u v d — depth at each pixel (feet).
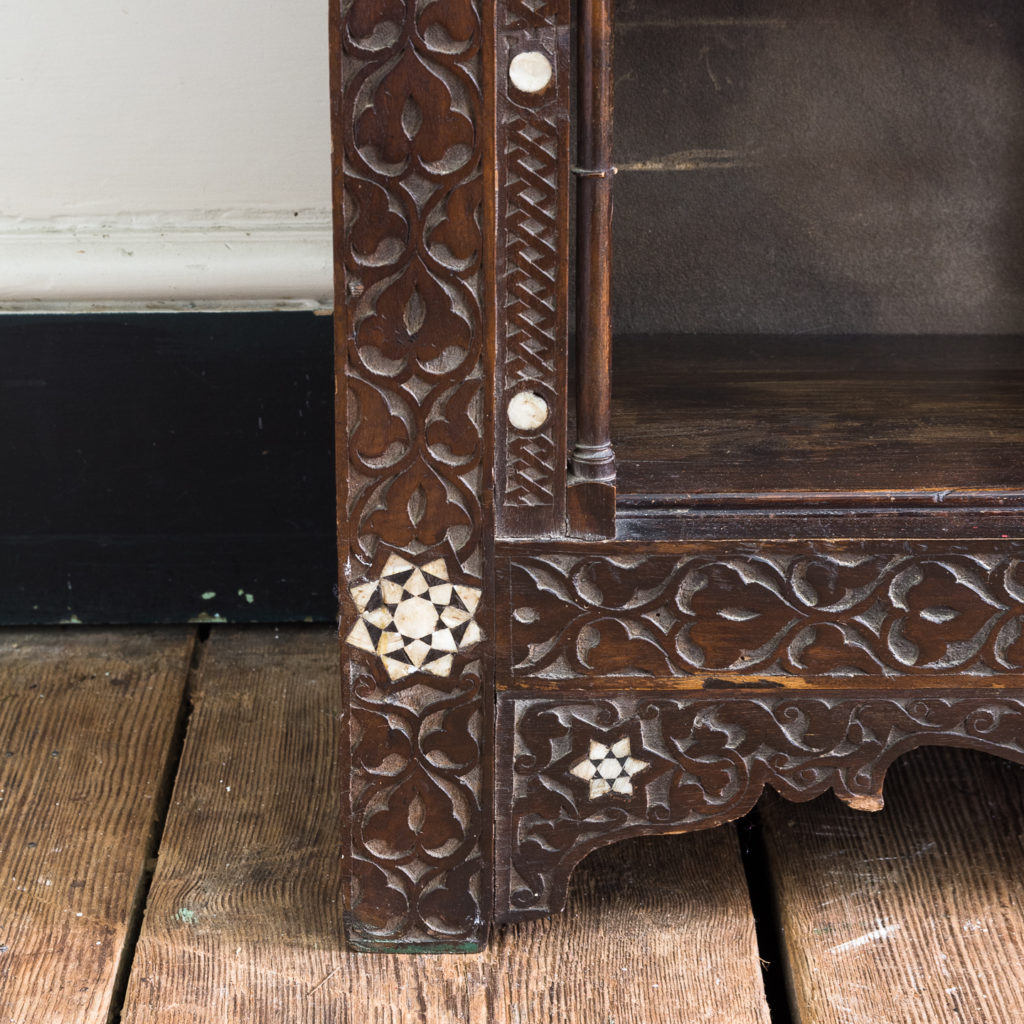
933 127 4.70
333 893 3.59
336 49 2.65
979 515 3.05
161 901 3.54
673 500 3.04
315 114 4.53
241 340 4.73
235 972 3.29
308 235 4.63
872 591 3.12
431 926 3.35
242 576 5.03
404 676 3.13
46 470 4.85
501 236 2.79
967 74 4.64
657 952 3.37
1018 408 3.90
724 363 4.46
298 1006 3.19
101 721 4.47
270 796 4.04
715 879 3.66
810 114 4.68
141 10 4.37
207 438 4.84
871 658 3.17
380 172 2.74
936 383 4.20
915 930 3.44
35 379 4.73
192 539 4.97
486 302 2.83
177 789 4.08
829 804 3.99
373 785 3.21
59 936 3.41
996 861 3.70
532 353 2.89
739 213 4.80
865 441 3.53
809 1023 3.13
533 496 3.01
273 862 3.72
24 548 4.94
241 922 3.47
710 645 3.15
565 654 3.14
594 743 3.24
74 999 3.19
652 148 4.72
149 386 4.76
